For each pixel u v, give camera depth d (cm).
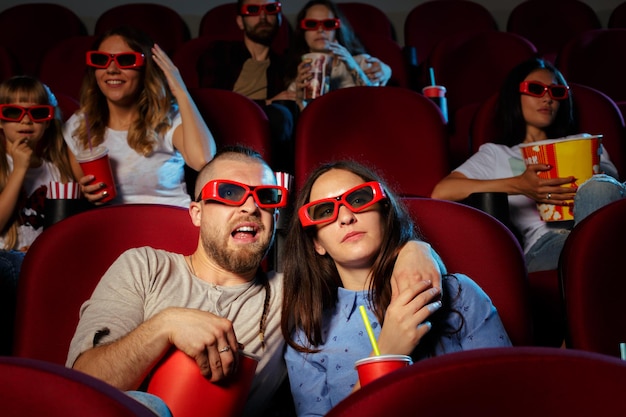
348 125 152
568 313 92
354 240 94
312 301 97
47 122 145
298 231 99
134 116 148
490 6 296
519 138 160
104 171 132
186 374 79
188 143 144
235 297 99
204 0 294
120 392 47
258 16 210
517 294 100
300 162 148
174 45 270
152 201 145
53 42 271
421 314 82
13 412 46
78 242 100
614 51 228
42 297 97
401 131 154
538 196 131
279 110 172
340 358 94
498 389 46
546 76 159
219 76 212
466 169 155
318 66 179
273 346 98
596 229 93
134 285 96
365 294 96
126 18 271
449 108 229
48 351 96
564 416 46
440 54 231
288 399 117
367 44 233
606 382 45
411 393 46
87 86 149
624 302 92
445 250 101
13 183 135
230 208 98
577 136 127
